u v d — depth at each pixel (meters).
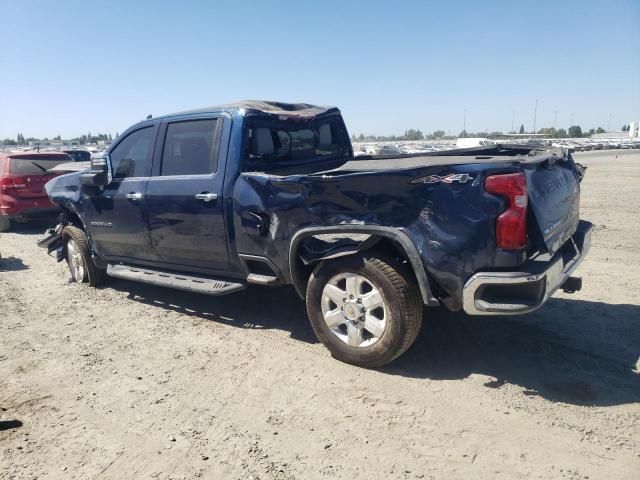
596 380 3.75
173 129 5.27
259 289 6.28
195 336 4.98
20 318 5.69
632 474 2.78
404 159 5.78
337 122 6.22
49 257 8.88
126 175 5.77
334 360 4.28
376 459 3.01
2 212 11.26
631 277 6.14
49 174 11.48
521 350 4.26
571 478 2.77
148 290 6.60
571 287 4.12
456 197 3.48
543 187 3.71
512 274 3.39
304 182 4.07
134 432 3.40
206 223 4.89
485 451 3.03
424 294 3.68
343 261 3.99
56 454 3.20
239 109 4.82
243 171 4.70
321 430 3.32
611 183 18.11
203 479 2.92
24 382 4.17
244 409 3.62
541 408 3.42
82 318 5.64
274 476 2.91
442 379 3.86
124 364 4.43
